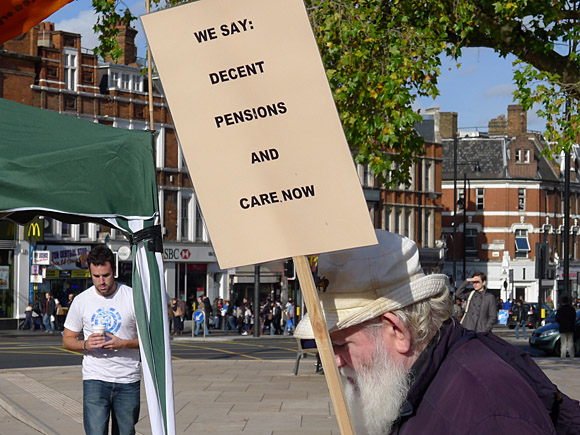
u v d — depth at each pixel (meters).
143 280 7.31
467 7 13.10
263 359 25.20
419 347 2.42
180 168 53.66
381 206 64.69
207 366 21.45
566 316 26.03
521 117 79.19
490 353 2.32
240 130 2.60
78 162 7.42
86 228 48.75
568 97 12.59
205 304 44.22
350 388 2.53
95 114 49.62
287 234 2.52
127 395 7.00
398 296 2.40
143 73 13.55
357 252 2.46
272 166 2.55
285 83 2.58
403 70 14.11
